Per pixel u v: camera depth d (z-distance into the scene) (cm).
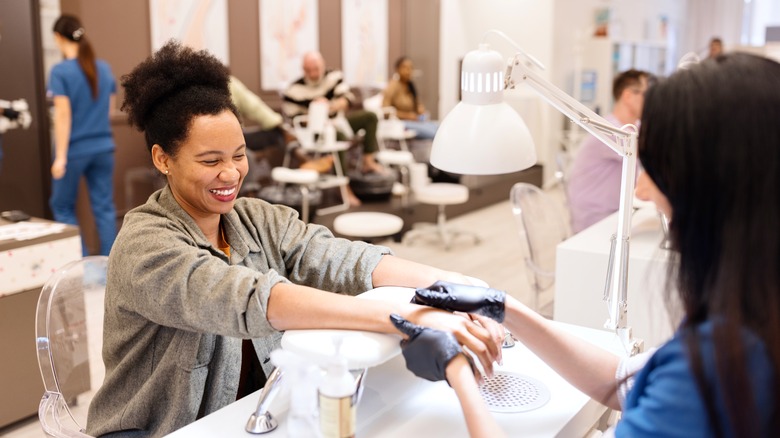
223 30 596
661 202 89
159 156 136
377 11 740
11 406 265
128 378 136
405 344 107
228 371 134
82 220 504
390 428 111
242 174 137
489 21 815
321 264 150
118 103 529
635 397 88
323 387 95
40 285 269
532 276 287
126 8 527
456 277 141
